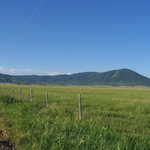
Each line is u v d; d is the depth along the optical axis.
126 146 10.27
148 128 16.95
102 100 39.09
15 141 13.19
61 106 26.61
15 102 30.30
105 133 11.88
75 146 11.04
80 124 13.95
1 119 19.48
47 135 12.43
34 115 19.73
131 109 27.64
